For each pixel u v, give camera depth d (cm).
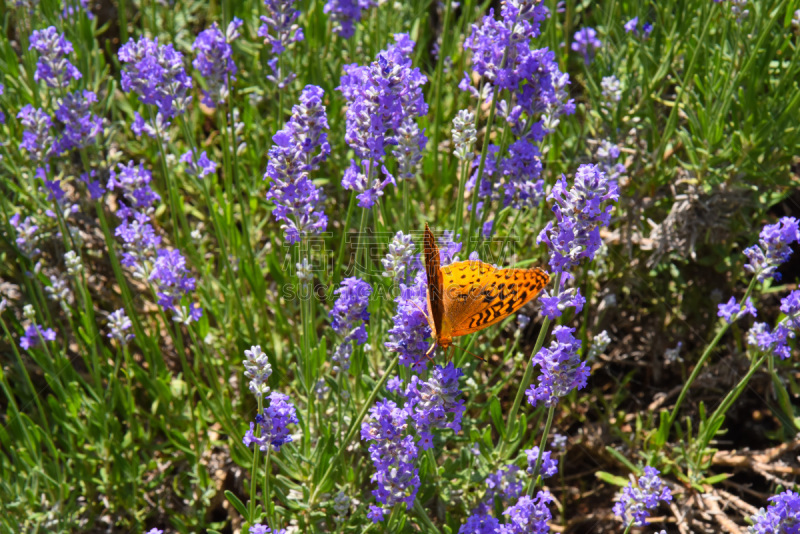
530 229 73
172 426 70
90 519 68
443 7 82
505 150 71
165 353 74
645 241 73
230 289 71
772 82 72
